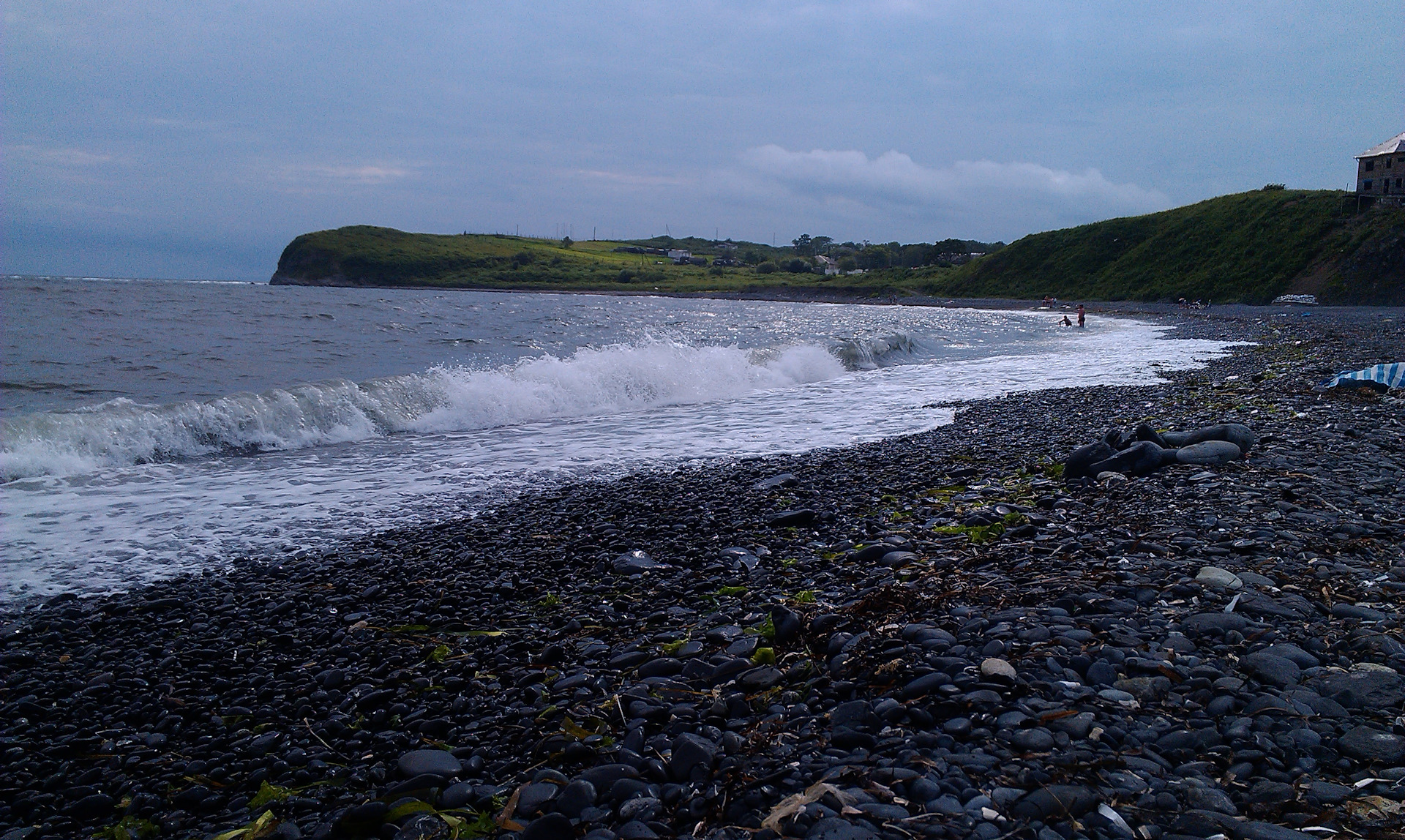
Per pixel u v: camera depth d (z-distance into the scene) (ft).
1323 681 8.64
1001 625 10.85
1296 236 217.15
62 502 24.58
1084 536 15.37
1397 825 6.27
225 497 25.40
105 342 66.54
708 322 144.15
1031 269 288.92
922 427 38.06
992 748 7.95
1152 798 7.01
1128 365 68.90
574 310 162.91
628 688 10.71
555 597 15.62
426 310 128.57
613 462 30.71
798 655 11.14
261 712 11.50
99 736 11.13
